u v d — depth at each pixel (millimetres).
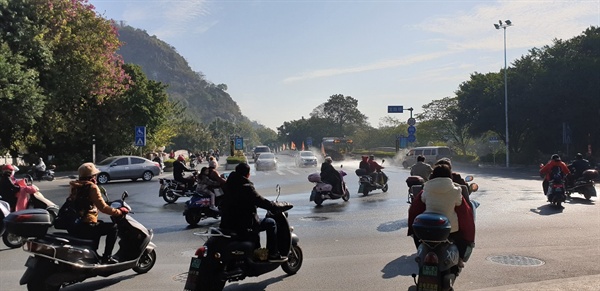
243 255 6789
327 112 141375
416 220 5699
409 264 8492
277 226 7578
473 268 8062
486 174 34000
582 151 45469
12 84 29359
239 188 6871
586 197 17734
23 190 11711
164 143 59469
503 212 14648
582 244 9914
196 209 13430
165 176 37031
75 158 44875
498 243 10094
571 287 6688
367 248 9945
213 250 6469
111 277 7969
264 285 7371
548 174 16812
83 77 37031
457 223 6195
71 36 36281
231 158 50344
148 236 7906
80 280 7035
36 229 6738
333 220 13805
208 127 182875
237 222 6828
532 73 48281
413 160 43969
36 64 34000
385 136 94375
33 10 33844
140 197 21312
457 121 55750
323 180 17656
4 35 31578
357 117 139500
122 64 46531
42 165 32594
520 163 48281
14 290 7242
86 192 7238
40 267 6625
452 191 6164
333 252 9609
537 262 8445
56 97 36312
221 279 6457
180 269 8438
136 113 47781
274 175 35469
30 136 40094
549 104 44125
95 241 7262
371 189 20875
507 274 7688
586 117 43531
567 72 42938
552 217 13602
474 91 53312
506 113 46062
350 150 75000
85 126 44719
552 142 48406
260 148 66062
